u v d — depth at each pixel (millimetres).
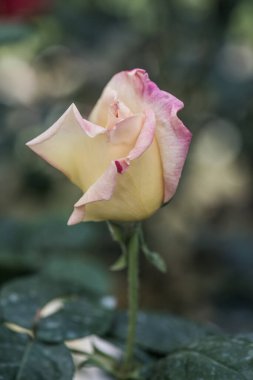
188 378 510
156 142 487
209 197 1512
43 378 536
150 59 1298
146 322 590
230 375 503
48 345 559
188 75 1269
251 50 1535
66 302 592
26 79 1678
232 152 1570
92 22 1386
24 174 1453
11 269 692
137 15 1404
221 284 1241
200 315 1224
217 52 1295
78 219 487
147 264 1245
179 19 1275
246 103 1305
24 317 580
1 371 536
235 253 1248
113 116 485
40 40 1438
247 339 522
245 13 1482
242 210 1509
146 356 573
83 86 1399
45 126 1341
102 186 471
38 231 927
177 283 1256
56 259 770
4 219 944
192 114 1287
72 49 1398
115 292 1168
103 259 1229
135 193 490
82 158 485
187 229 1312
